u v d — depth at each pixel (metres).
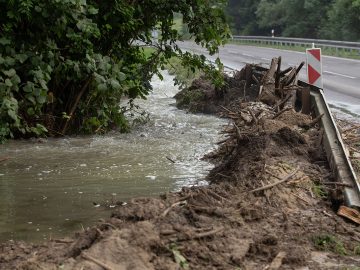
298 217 6.25
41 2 9.05
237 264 4.87
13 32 9.50
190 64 13.24
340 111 14.48
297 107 12.84
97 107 11.91
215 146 10.85
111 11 11.05
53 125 11.80
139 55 13.00
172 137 11.88
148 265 4.52
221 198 6.34
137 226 4.91
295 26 56.00
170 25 12.96
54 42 10.05
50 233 6.19
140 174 8.80
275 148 8.42
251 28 68.50
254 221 5.94
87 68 10.05
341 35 46.09
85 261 4.52
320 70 12.62
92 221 6.59
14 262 5.08
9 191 7.86
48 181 8.39
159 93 20.59
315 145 9.14
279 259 5.02
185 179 8.48
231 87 15.66
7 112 8.26
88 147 10.86
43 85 9.08
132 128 13.01
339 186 7.00
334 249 5.43
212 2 12.70
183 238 5.01
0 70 8.72
